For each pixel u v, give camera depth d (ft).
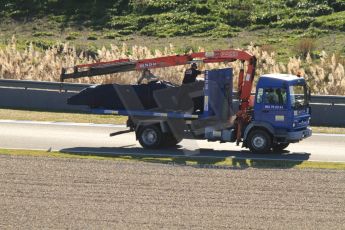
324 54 370.12
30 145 230.27
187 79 230.68
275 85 219.00
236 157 216.13
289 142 221.66
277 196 168.66
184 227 144.15
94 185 176.96
